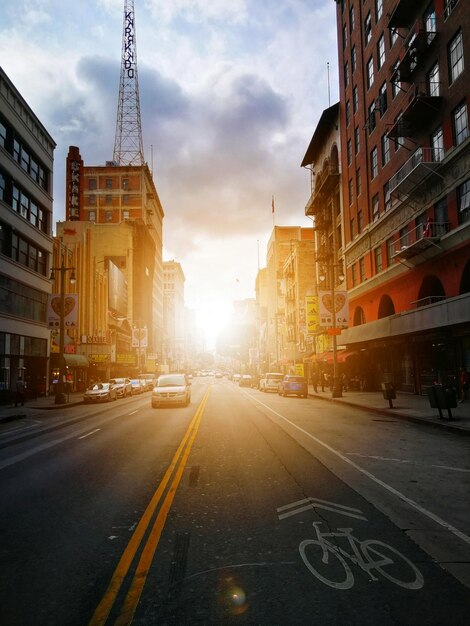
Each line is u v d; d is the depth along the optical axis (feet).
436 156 78.02
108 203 303.27
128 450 37.50
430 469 29.09
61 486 25.75
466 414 55.83
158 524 18.75
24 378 105.91
